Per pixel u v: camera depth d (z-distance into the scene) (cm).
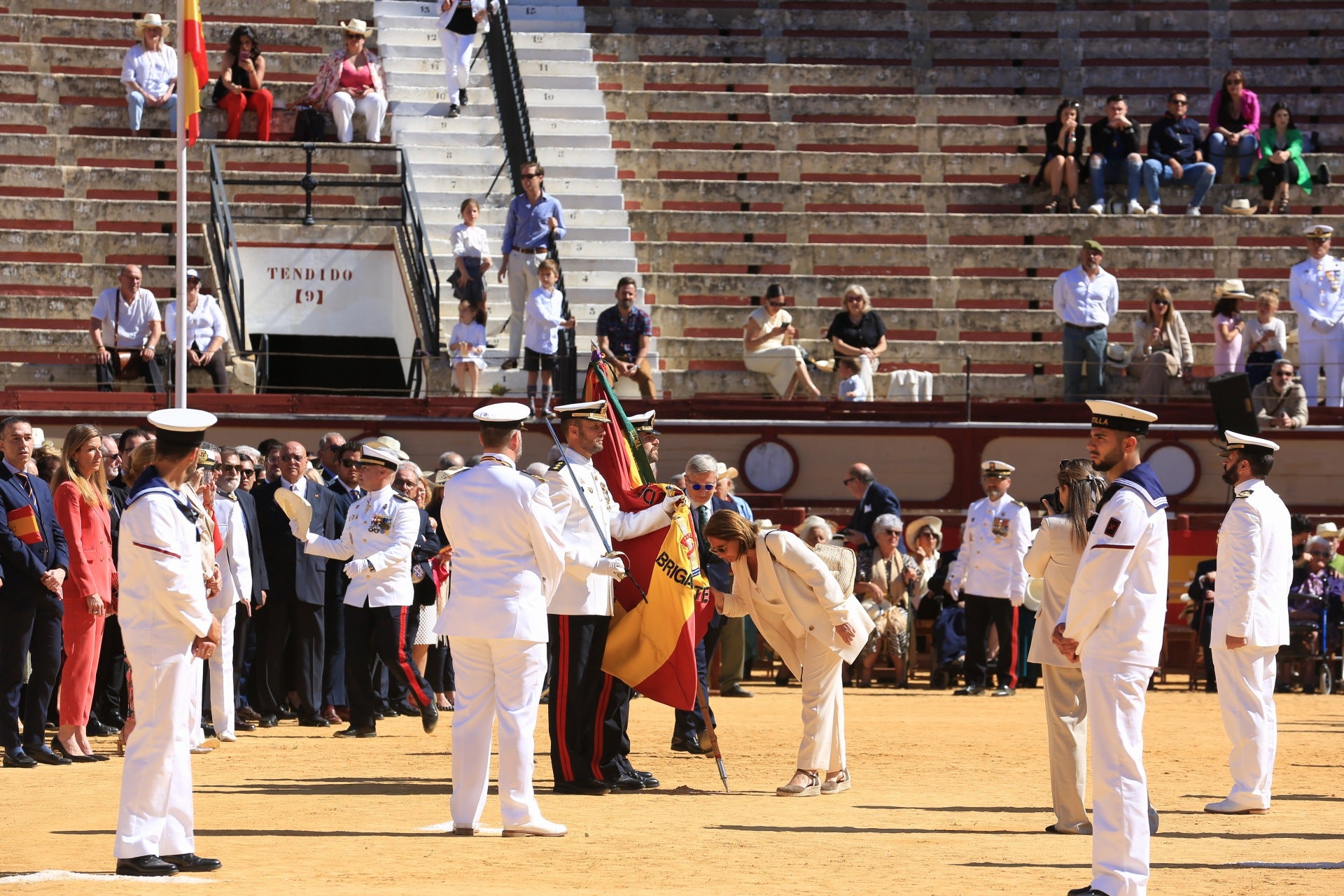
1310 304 3519
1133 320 4006
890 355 3894
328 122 4050
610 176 4197
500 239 3831
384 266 3694
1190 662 3284
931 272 4131
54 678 1756
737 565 1544
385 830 1280
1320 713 2502
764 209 4244
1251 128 4328
